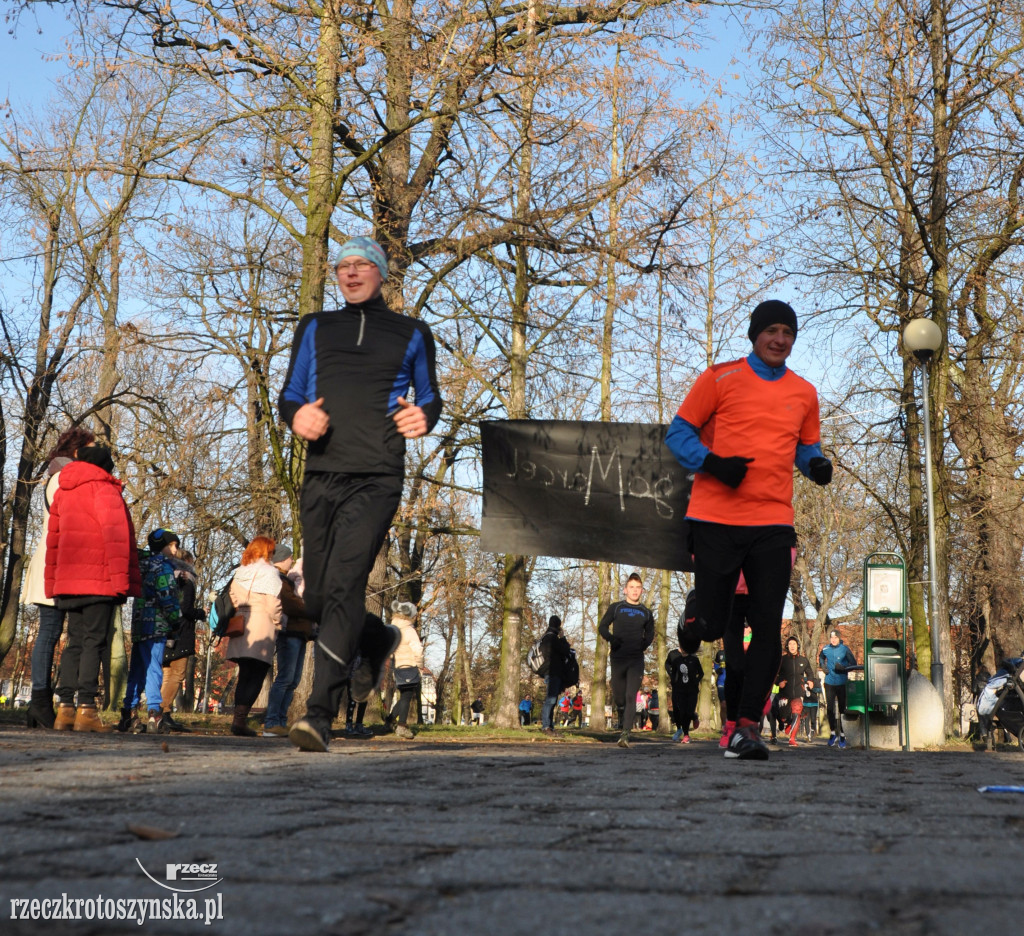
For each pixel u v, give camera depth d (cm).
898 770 460
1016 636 1745
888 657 1260
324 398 499
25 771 350
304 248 1348
